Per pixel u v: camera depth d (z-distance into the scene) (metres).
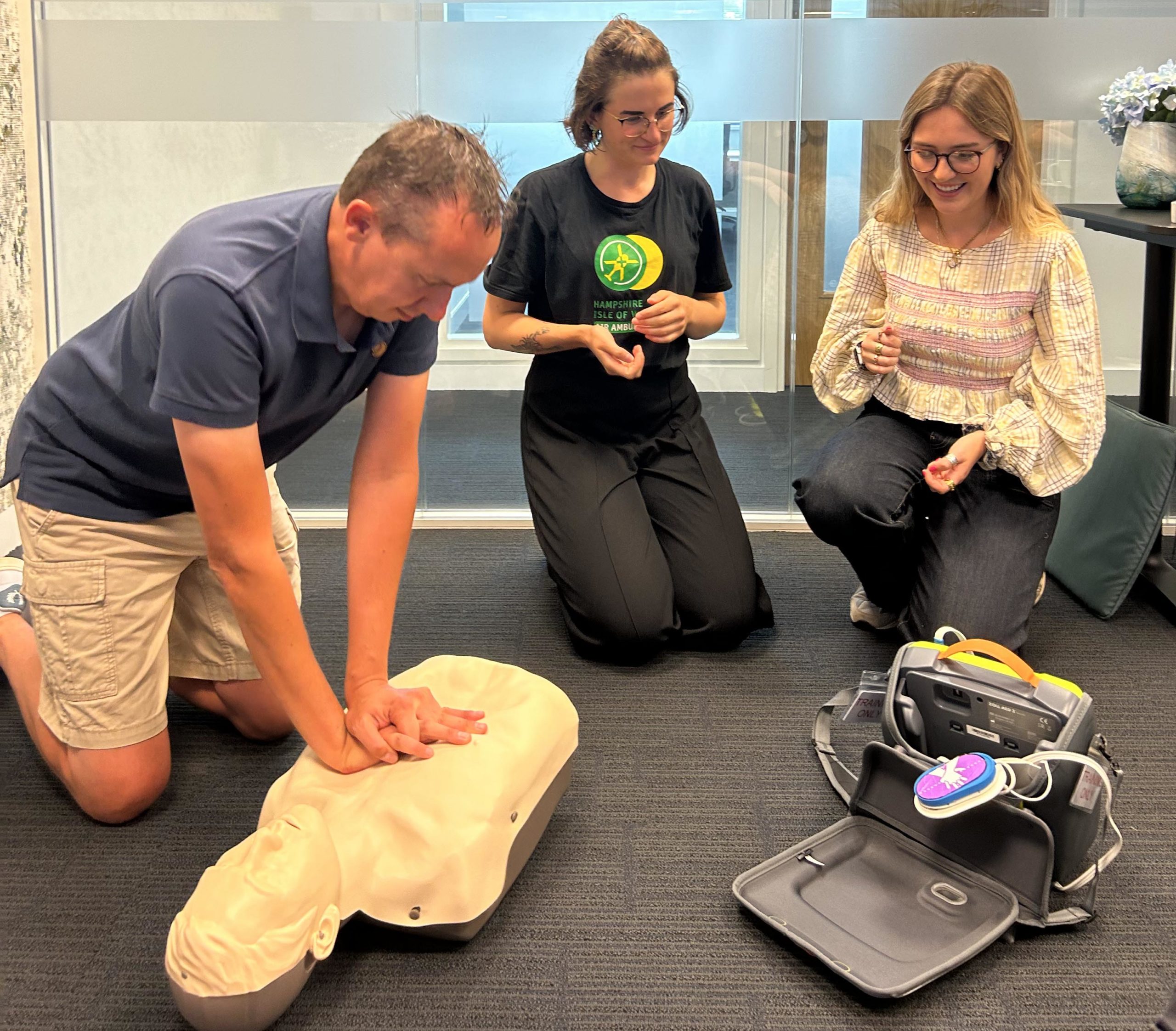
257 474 1.32
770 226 2.83
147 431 1.47
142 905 1.52
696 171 2.31
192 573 1.77
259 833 1.28
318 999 1.35
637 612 2.16
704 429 2.41
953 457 1.99
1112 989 1.36
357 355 1.40
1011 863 1.46
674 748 1.91
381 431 1.52
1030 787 1.44
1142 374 2.64
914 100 1.96
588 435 2.34
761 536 2.96
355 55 2.75
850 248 2.39
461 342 2.95
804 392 2.94
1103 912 1.50
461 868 1.36
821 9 2.71
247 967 1.19
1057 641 2.30
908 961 1.36
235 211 1.29
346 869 1.36
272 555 1.36
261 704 1.87
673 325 2.19
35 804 1.76
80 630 1.59
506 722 1.51
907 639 2.17
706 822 1.70
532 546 2.89
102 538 1.57
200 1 2.72
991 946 1.43
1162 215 2.44
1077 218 2.69
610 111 2.05
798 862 1.54
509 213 1.25
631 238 2.22
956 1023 1.31
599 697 2.09
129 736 1.65
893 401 2.19
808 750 1.90
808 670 2.19
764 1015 1.32
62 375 1.52
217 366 1.25
